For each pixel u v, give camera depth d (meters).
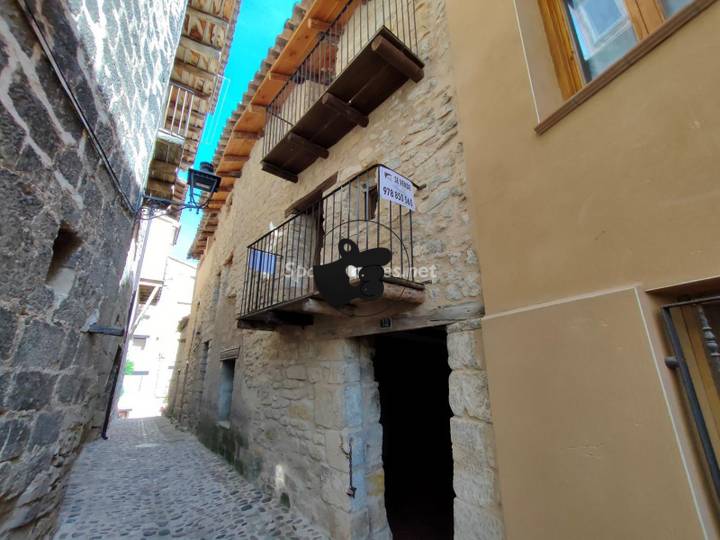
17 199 1.41
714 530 1.01
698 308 1.18
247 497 3.79
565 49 2.02
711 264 1.09
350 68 2.99
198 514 3.40
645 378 1.18
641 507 1.14
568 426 1.39
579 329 1.40
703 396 1.15
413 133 2.91
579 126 1.59
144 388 21.05
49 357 1.83
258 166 6.46
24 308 1.55
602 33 1.84
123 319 5.04
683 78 1.23
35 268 1.58
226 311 6.89
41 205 1.56
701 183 1.15
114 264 2.67
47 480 2.01
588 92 1.55
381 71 3.02
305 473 3.21
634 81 1.39
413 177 2.79
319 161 4.24
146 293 11.41
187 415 9.08
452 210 2.38
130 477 4.63
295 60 4.76
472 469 1.87
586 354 1.37
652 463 1.13
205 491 4.06
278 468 3.68
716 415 1.13
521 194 1.82
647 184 1.30
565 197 1.60
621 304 1.28
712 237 1.10
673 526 1.06
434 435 5.11
